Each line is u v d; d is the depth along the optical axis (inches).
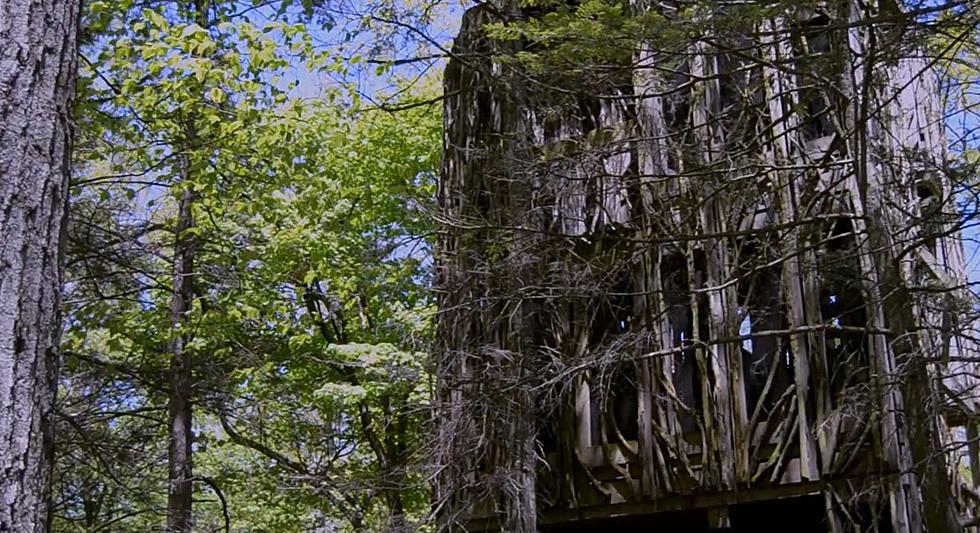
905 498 310.3
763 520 390.3
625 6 303.7
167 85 463.8
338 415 665.0
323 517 675.4
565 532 403.5
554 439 400.8
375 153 620.1
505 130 393.7
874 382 294.8
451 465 367.6
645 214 372.2
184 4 516.7
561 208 389.7
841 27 245.1
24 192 112.8
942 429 330.0
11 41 116.3
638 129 381.7
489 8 393.1
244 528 759.1
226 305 610.5
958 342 342.6
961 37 256.8
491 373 364.5
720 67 384.5
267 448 667.4
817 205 348.8
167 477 584.1
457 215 382.9
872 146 315.0
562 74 319.0
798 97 359.6
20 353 108.0
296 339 604.1
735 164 349.4
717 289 324.5
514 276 357.7
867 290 308.8
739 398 349.1
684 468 353.7
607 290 364.5
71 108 122.7
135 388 573.0
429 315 576.7
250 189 550.3
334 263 601.9
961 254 358.9
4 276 108.7
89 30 456.1
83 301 494.3
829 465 329.1
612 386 388.2
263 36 470.6
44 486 108.7
